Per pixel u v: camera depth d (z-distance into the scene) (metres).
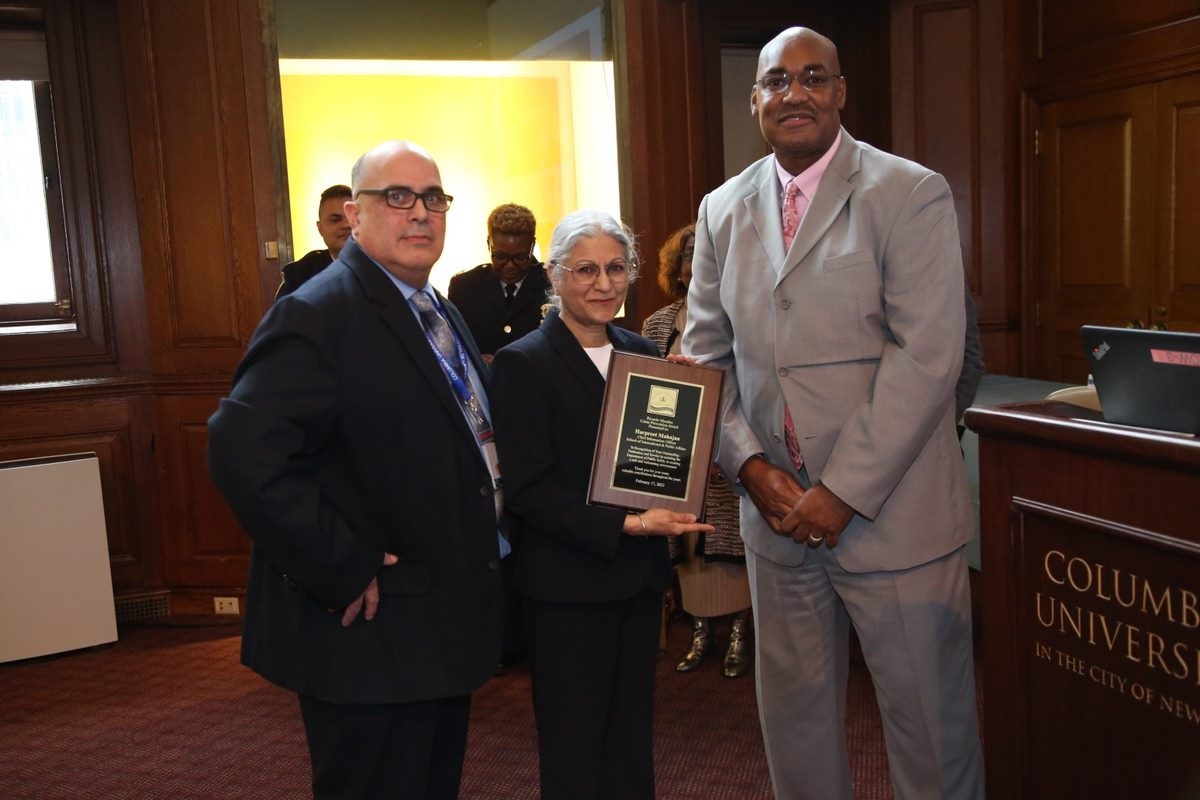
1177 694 1.31
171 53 4.68
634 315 4.89
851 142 2.17
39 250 4.82
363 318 1.88
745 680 3.75
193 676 4.09
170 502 4.84
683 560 3.73
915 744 2.15
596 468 2.05
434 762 2.11
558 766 2.07
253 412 1.73
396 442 1.88
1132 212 4.83
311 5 4.72
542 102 4.95
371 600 1.84
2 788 3.12
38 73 4.73
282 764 3.24
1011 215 5.43
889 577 2.10
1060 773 1.50
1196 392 1.31
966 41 5.37
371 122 4.84
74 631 4.38
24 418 4.68
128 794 3.06
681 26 4.93
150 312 4.79
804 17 5.41
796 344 2.12
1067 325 5.23
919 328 2.02
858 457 2.01
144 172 4.73
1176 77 4.57
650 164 4.89
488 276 3.85
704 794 2.92
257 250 4.73
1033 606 1.54
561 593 2.07
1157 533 1.32
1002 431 1.55
